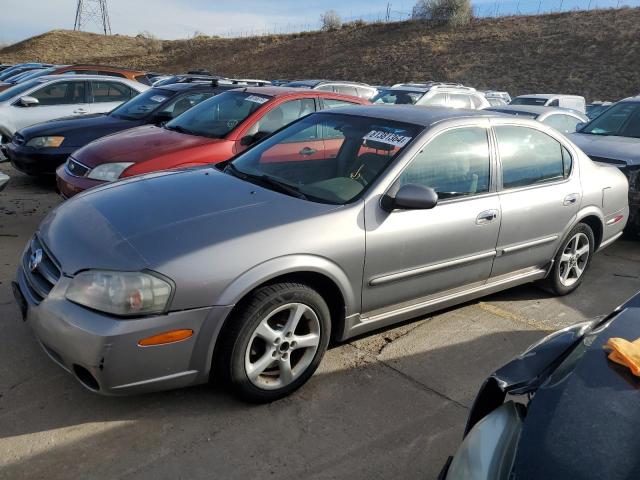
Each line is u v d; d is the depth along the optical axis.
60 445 2.69
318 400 3.20
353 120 4.12
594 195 4.82
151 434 2.81
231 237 2.89
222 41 52.97
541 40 34.81
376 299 3.46
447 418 3.13
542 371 2.18
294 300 3.03
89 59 50.16
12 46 52.44
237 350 2.89
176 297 2.68
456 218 3.72
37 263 3.01
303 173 3.81
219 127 6.19
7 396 3.02
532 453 1.72
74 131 7.52
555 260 4.71
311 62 40.59
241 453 2.73
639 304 2.43
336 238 3.15
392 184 3.46
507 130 4.23
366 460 2.75
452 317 4.41
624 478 1.59
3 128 9.51
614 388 1.89
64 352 2.68
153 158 5.52
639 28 33.03
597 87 28.97
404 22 43.75
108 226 3.00
